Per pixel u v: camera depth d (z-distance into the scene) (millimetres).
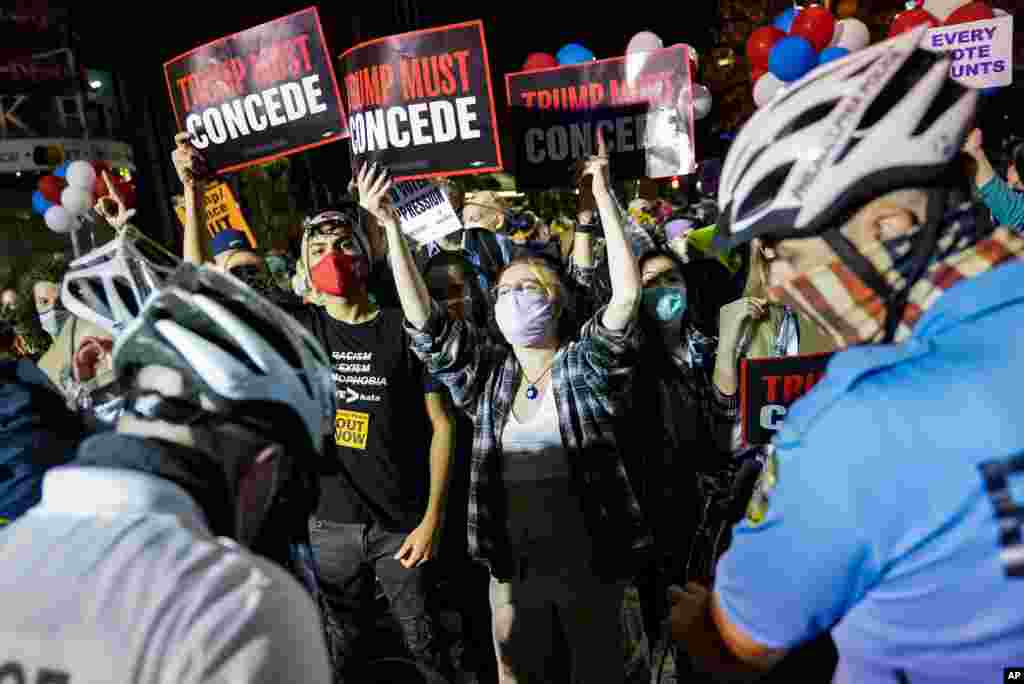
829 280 1152
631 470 3141
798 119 1140
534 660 2996
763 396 2586
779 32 3328
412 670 3629
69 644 973
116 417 2324
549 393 2977
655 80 3594
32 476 2219
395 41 3572
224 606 990
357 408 3352
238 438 1150
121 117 15938
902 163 1079
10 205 15430
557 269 3043
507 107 3783
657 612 3688
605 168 2916
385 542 3389
